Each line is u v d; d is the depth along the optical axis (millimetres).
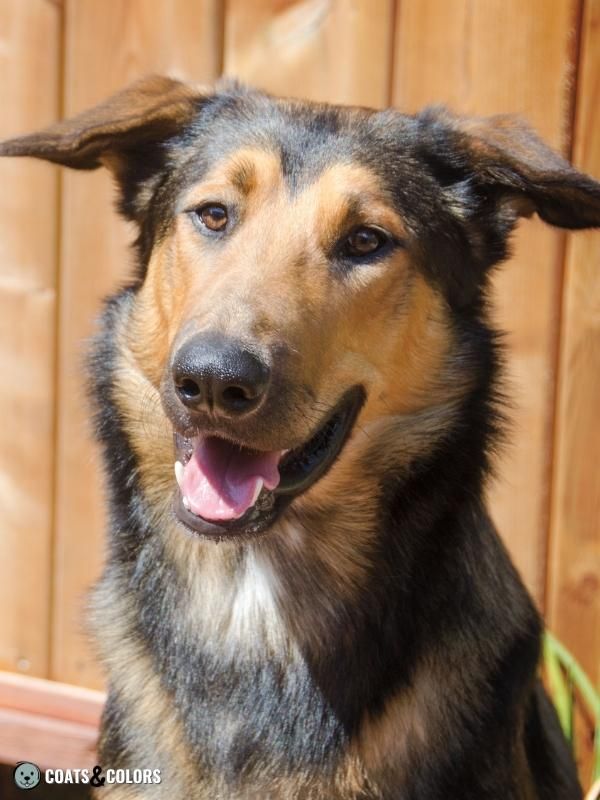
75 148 1237
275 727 1209
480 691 1229
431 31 1457
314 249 1194
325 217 1199
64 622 1571
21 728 1551
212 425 1134
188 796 1208
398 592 1227
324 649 1221
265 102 1270
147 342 1249
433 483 1243
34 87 1513
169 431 1231
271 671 1220
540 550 1497
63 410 1546
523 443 1489
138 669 1240
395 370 1233
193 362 1109
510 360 1477
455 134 1269
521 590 1297
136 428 1250
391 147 1244
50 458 1555
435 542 1235
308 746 1204
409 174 1242
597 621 1494
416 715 1213
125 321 1272
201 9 1486
